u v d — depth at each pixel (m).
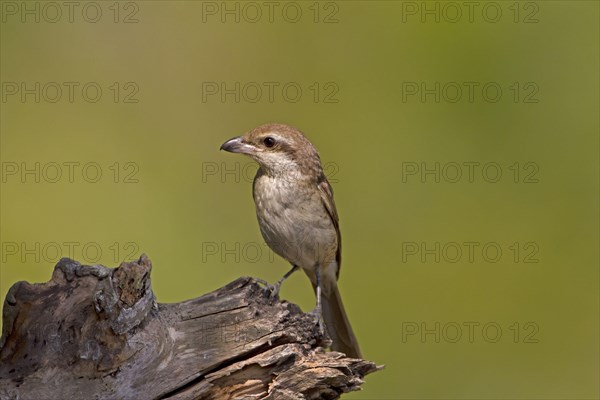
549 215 14.12
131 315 7.28
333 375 7.52
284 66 14.52
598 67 14.78
